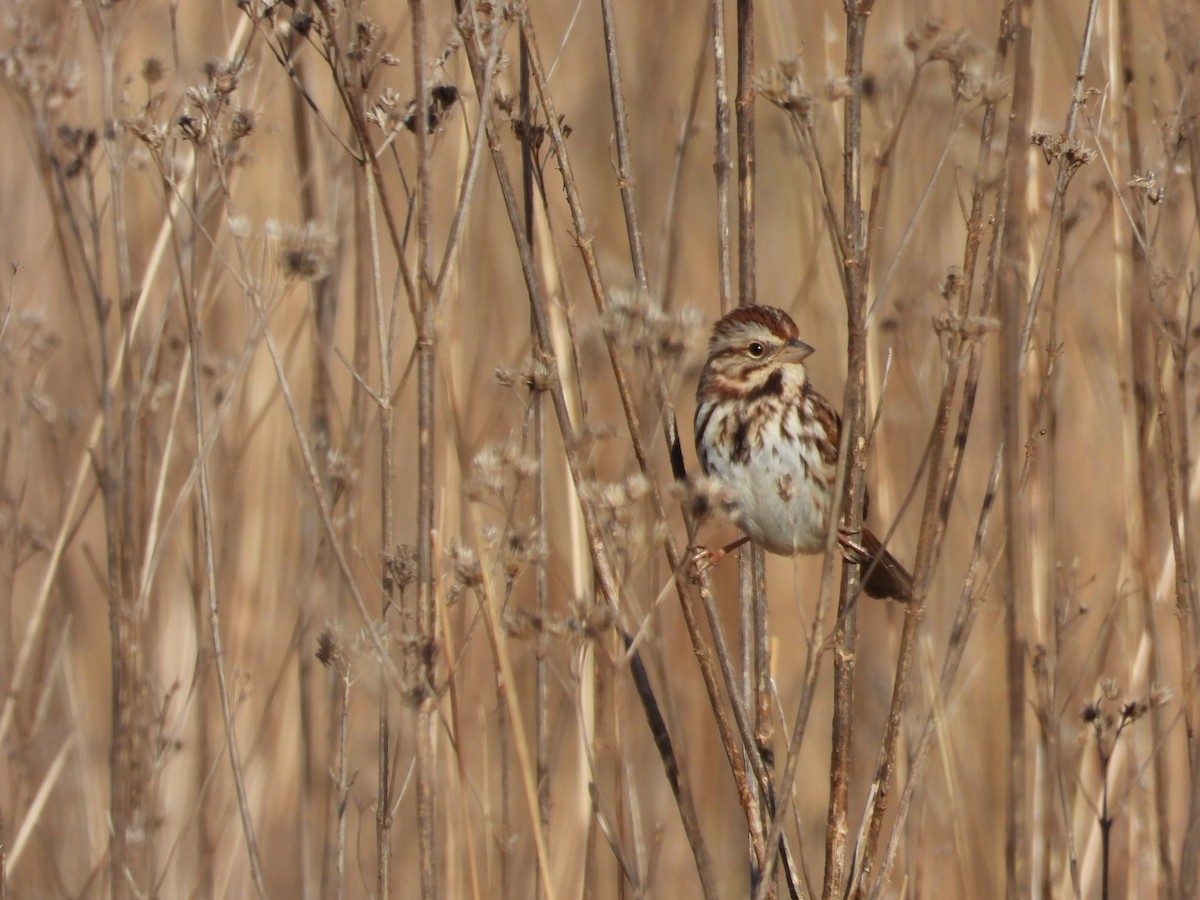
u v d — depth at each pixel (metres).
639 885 8.18
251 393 12.95
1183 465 9.62
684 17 15.30
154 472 12.48
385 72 12.02
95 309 10.97
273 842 12.51
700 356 9.02
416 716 7.96
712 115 14.68
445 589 8.63
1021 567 8.47
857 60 7.54
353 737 13.44
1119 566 11.38
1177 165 10.04
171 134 9.30
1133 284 10.37
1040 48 12.26
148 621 12.15
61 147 12.88
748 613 9.33
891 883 11.31
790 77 6.98
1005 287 8.02
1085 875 10.88
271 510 12.93
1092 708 9.60
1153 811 10.93
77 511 12.92
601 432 7.58
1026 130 7.99
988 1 12.66
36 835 11.99
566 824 11.45
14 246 14.16
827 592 7.21
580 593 10.44
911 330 12.61
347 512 10.94
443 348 10.88
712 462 10.62
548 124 8.27
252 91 10.95
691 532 7.79
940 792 11.80
